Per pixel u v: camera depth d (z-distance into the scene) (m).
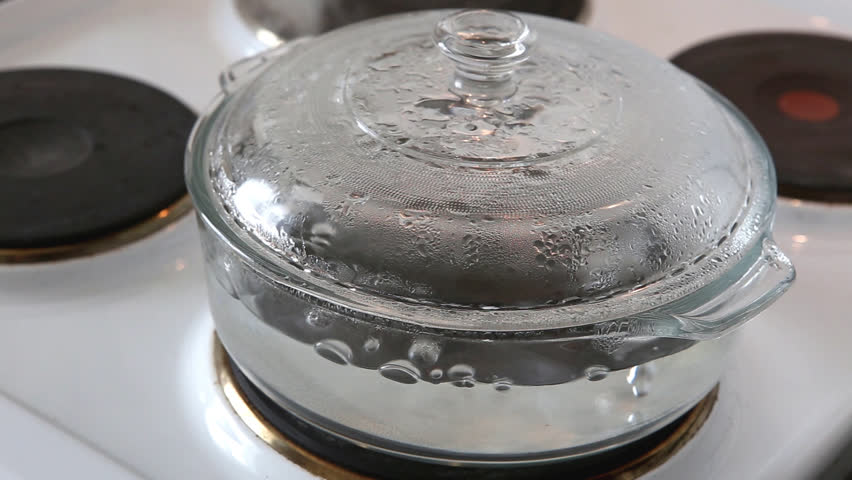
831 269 0.58
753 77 0.69
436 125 0.45
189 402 0.51
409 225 0.43
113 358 0.53
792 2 0.83
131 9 0.79
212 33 0.76
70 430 0.49
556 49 0.50
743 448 0.50
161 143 0.62
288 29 0.73
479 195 0.43
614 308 0.42
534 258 0.42
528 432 0.44
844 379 0.53
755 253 0.44
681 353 0.44
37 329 0.54
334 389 0.45
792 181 0.60
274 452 0.49
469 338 0.42
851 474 0.53
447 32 0.46
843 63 0.71
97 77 0.67
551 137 0.45
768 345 0.54
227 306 0.47
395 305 0.42
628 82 0.48
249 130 0.47
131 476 0.47
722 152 0.47
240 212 0.45
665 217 0.44
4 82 0.66
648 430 0.47
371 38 0.51
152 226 0.58
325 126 0.46
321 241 0.43
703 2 0.83
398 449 0.46
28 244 0.56
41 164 0.61
